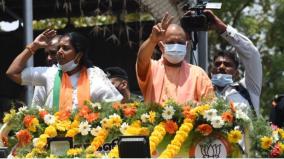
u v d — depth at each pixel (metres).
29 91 11.62
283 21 23.11
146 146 6.37
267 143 7.22
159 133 6.95
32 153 7.05
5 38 18.67
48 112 7.39
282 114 10.07
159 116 7.05
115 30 17.83
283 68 22.55
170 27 7.79
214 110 7.00
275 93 22.50
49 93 7.89
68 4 16.97
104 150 7.11
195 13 9.20
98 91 7.83
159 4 13.02
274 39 23.38
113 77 9.60
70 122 7.23
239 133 6.98
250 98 8.89
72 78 7.95
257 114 8.38
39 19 18.28
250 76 8.83
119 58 18.14
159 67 7.81
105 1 16.83
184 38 7.77
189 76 7.77
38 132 7.24
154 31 7.36
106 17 17.89
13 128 7.38
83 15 17.69
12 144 7.40
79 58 7.96
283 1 23.09
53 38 8.86
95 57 18.22
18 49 18.69
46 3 17.09
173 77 7.75
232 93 8.98
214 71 9.52
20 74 8.09
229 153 7.02
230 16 23.08
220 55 9.52
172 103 7.07
